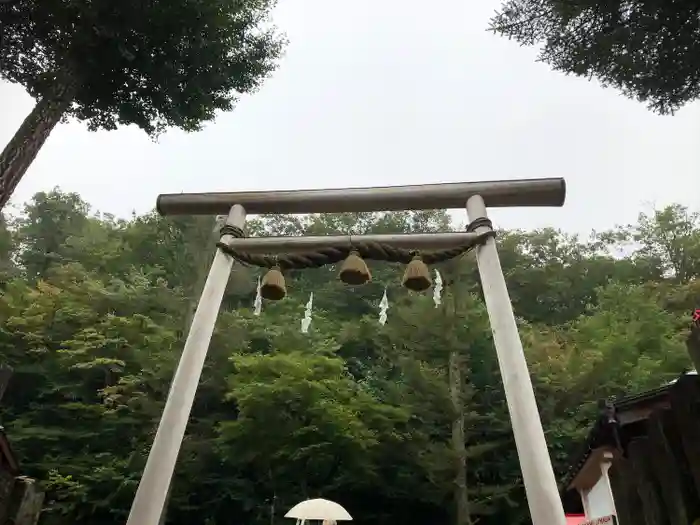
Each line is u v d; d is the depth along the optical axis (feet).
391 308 57.00
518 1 20.49
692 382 13.61
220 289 13.66
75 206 96.58
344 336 59.88
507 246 89.66
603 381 49.29
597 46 19.93
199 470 48.80
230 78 28.25
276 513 47.98
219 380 52.90
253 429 44.86
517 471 47.34
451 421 45.11
